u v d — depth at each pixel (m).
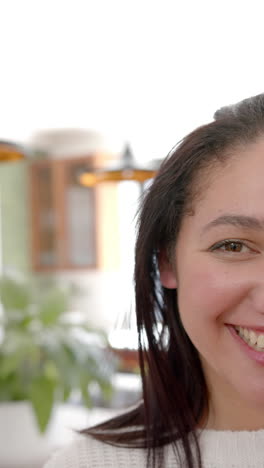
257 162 0.50
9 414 1.38
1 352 1.50
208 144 0.54
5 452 1.35
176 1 2.07
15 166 3.45
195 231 0.53
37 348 1.51
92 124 3.21
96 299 3.29
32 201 3.45
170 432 0.61
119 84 2.82
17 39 2.39
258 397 0.50
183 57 2.52
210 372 0.60
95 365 1.54
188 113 2.93
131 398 1.66
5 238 3.53
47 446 1.38
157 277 0.63
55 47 2.47
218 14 2.15
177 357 0.64
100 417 1.53
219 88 2.69
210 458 0.59
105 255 3.25
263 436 0.58
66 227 3.36
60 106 3.07
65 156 3.36
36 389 1.41
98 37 2.37
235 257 0.50
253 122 0.52
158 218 0.59
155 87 2.81
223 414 0.60
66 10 2.15
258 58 2.43
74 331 1.80
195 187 0.54
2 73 2.72
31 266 3.46
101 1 2.08
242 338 0.51
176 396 0.62
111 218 3.23
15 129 3.32
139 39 2.38
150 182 0.61
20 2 2.10
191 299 0.53
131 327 0.67
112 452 0.62
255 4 2.06
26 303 1.65
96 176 1.90
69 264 3.35
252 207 0.49
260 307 0.48
